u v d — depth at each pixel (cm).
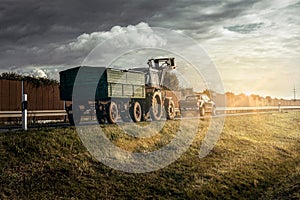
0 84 2209
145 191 1070
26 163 1042
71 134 1283
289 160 1792
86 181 1036
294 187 1262
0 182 930
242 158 1609
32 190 932
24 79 2580
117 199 989
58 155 1130
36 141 1160
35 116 2227
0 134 1171
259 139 2178
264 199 1186
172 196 1075
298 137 2503
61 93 1842
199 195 1112
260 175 1430
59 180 1004
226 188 1217
